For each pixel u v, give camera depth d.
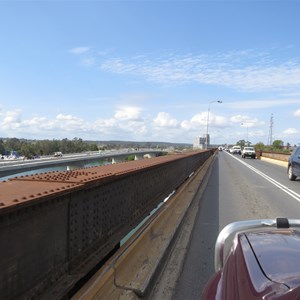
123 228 6.24
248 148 65.00
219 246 4.25
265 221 4.30
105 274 4.68
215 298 2.99
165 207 9.68
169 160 11.68
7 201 2.99
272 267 2.61
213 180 20.80
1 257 2.82
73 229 4.12
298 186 18.98
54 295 3.60
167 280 5.62
